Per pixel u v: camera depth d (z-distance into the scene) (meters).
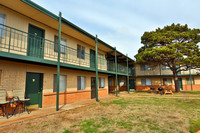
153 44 17.28
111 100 11.70
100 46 14.12
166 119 5.76
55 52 9.65
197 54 15.29
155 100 11.59
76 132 4.27
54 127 4.69
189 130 4.56
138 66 25.12
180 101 10.85
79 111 7.25
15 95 6.54
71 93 10.43
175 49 14.37
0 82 6.25
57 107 7.21
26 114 6.30
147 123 5.21
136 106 8.72
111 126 4.84
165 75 22.83
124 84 25.77
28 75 7.59
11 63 6.73
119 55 18.55
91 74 13.55
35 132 4.22
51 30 9.49
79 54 12.18
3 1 6.43
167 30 18.31
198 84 22.12
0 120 5.29
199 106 8.69
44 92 8.29
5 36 6.74
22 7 6.95
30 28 8.15
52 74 9.03
